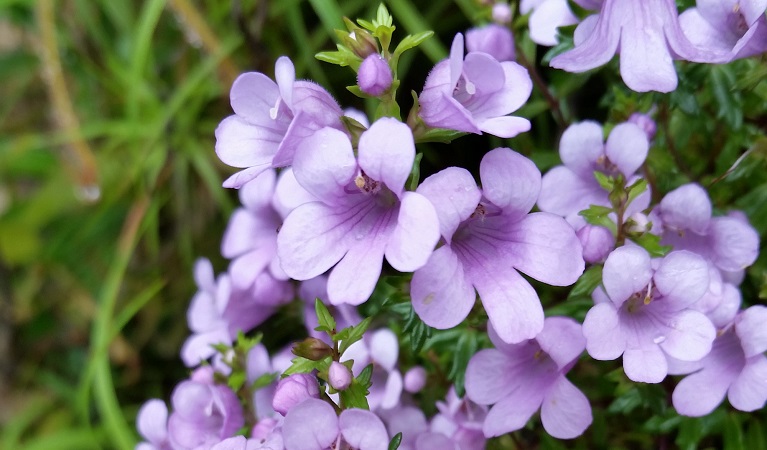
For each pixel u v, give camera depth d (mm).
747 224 194
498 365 185
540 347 185
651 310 180
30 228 332
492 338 184
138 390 305
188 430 201
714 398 181
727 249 191
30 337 332
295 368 178
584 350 185
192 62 312
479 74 175
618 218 185
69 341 329
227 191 296
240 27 270
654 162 211
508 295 170
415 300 166
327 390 186
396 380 198
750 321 179
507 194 173
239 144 177
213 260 306
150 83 313
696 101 204
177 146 300
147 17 281
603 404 214
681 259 174
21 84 352
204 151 299
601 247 180
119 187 312
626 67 183
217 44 283
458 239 177
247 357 208
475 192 168
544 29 208
